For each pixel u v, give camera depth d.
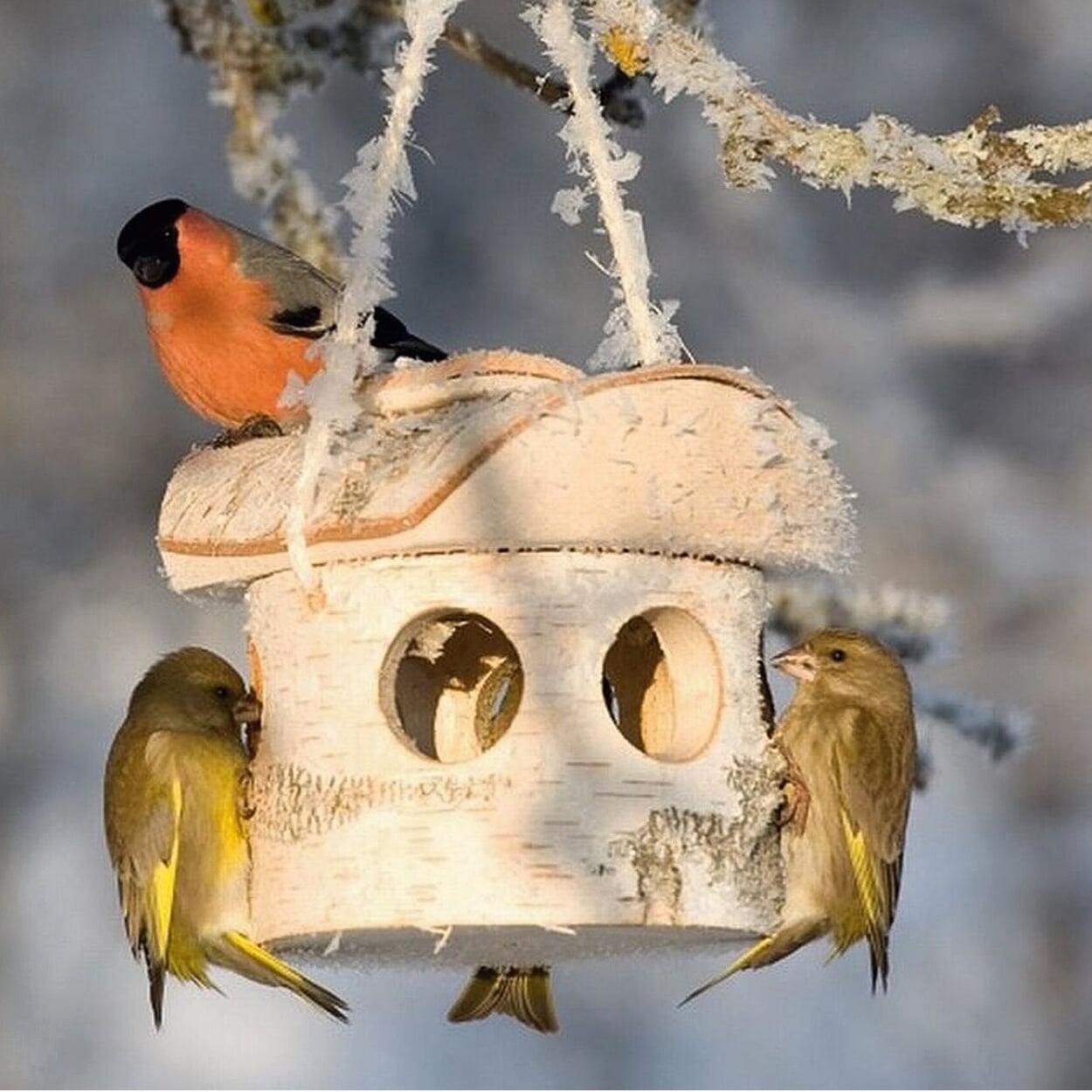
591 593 8.95
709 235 22.02
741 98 9.25
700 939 9.35
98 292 22.08
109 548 21.77
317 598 9.06
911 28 22.88
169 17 12.48
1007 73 22.72
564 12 9.25
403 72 8.89
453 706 9.94
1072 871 21.41
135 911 9.63
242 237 12.23
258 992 20.80
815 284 22.20
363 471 8.97
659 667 9.63
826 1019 20.44
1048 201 9.25
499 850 8.81
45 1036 20.67
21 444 21.70
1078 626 21.53
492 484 8.75
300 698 9.12
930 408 22.08
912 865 21.77
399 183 8.95
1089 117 22.58
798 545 9.16
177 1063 20.47
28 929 21.08
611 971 20.08
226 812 9.53
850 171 9.25
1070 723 21.56
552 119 21.70
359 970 9.97
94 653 21.77
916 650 12.11
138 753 9.64
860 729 10.17
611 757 8.91
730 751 9.16
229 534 9.25
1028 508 21.89
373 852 8.91
